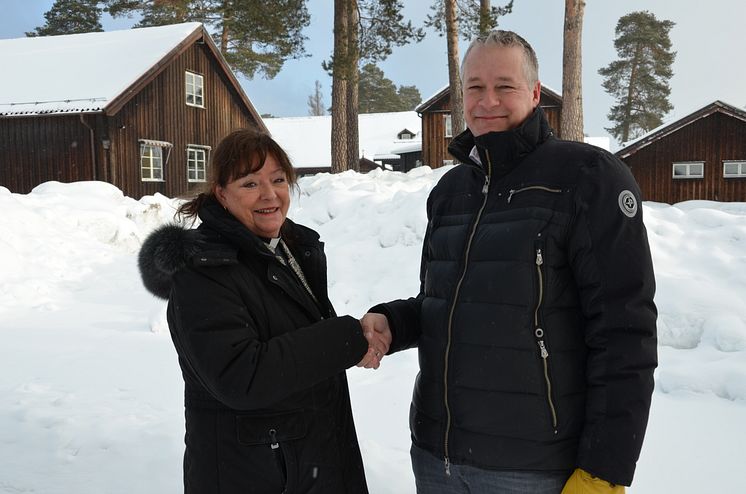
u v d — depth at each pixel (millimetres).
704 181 22062
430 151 26438
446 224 2227
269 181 2068
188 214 2096
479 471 2008
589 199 1912
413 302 2412
